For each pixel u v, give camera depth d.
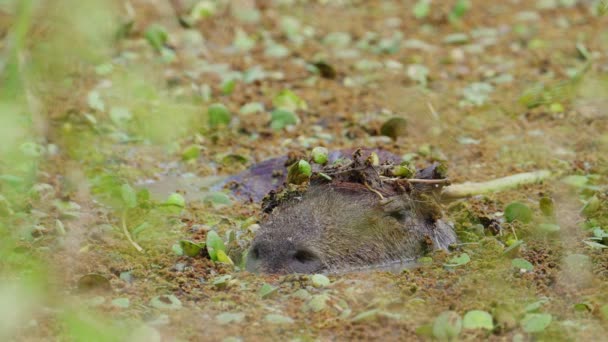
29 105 13.77
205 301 9.04
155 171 13.50
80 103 15.38
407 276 9.42
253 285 9.22
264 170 12.93
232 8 21.92
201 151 14.21
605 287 9.34
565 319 8.72
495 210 11.73
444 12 22.23
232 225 11.22
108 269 9.75
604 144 14.41
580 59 18.80
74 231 10.80
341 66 18.61
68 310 7.66
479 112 15.88
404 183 10.20
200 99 16.28
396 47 19.56
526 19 21.72
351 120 15.46
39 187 12.20
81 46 15.27
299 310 8.73
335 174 10.20
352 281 9.17
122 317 8.55
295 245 9.46
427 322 8.48
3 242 10.22
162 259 10.03
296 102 16.02
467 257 9.91
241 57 19.05
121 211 11.46
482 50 19.62
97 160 13.65
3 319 8.07
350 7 22.92
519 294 9.20
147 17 20.55
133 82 16.22
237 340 8.17
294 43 20.14
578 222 11.30
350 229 9.67
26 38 14.38
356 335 8.27
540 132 14.99
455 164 13.84
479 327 8.41
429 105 15.41
